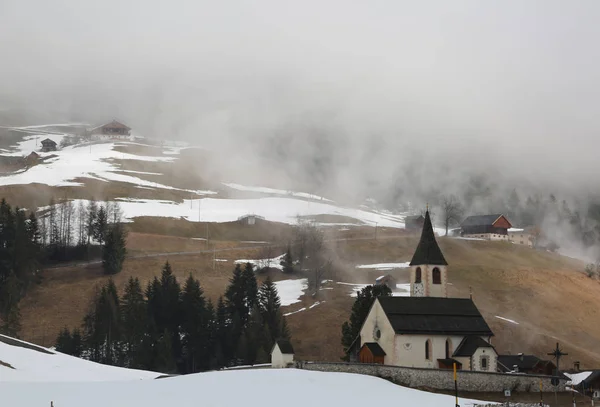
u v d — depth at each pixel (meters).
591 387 111.12
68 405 84.81
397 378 107.88
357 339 132.00
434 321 123.62
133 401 87.31
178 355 177.00
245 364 164.50
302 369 112.19
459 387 107.56
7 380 106.06
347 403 89.69
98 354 170.25
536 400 104.12
